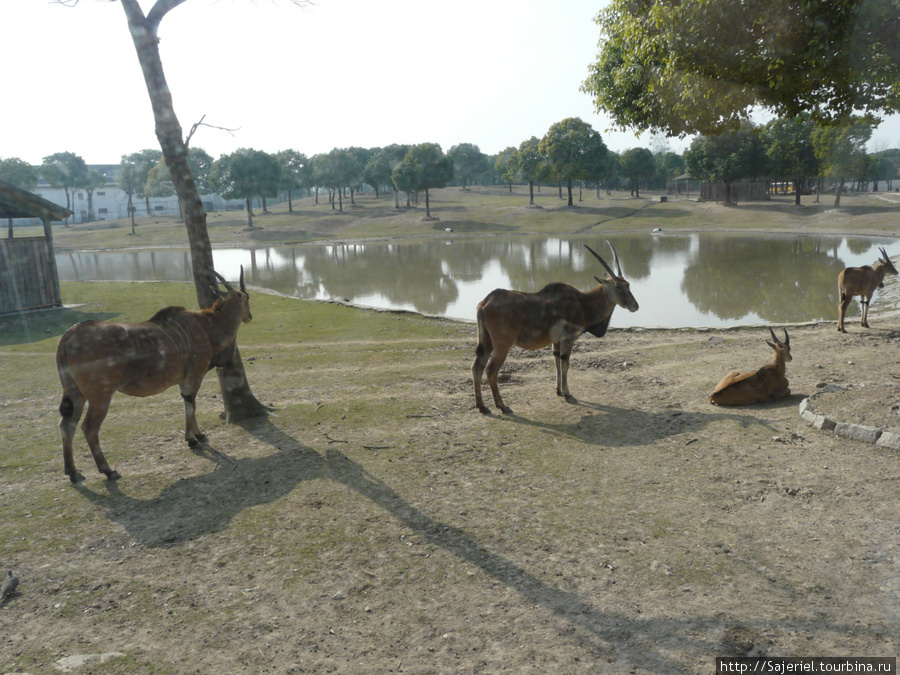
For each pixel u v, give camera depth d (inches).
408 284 983.6
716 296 772.0
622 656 134.0
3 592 163.9
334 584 166.2
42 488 233.5
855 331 489.1
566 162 2704.2
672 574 164.4
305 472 242.4
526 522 197.3
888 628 131.4
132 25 276.8
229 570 174.6
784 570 162.1
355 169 3161.9
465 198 3855.8
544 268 1163.3
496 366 311.6
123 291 814.5
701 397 325.7
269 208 3486.7
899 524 176.2
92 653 140.5
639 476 230.2
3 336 494.9
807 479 217.8
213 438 287.6
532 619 148.6
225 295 294.5
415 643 141.6
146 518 207.6
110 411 334.6
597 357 431.8
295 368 425.4
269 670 134.0
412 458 254.5
